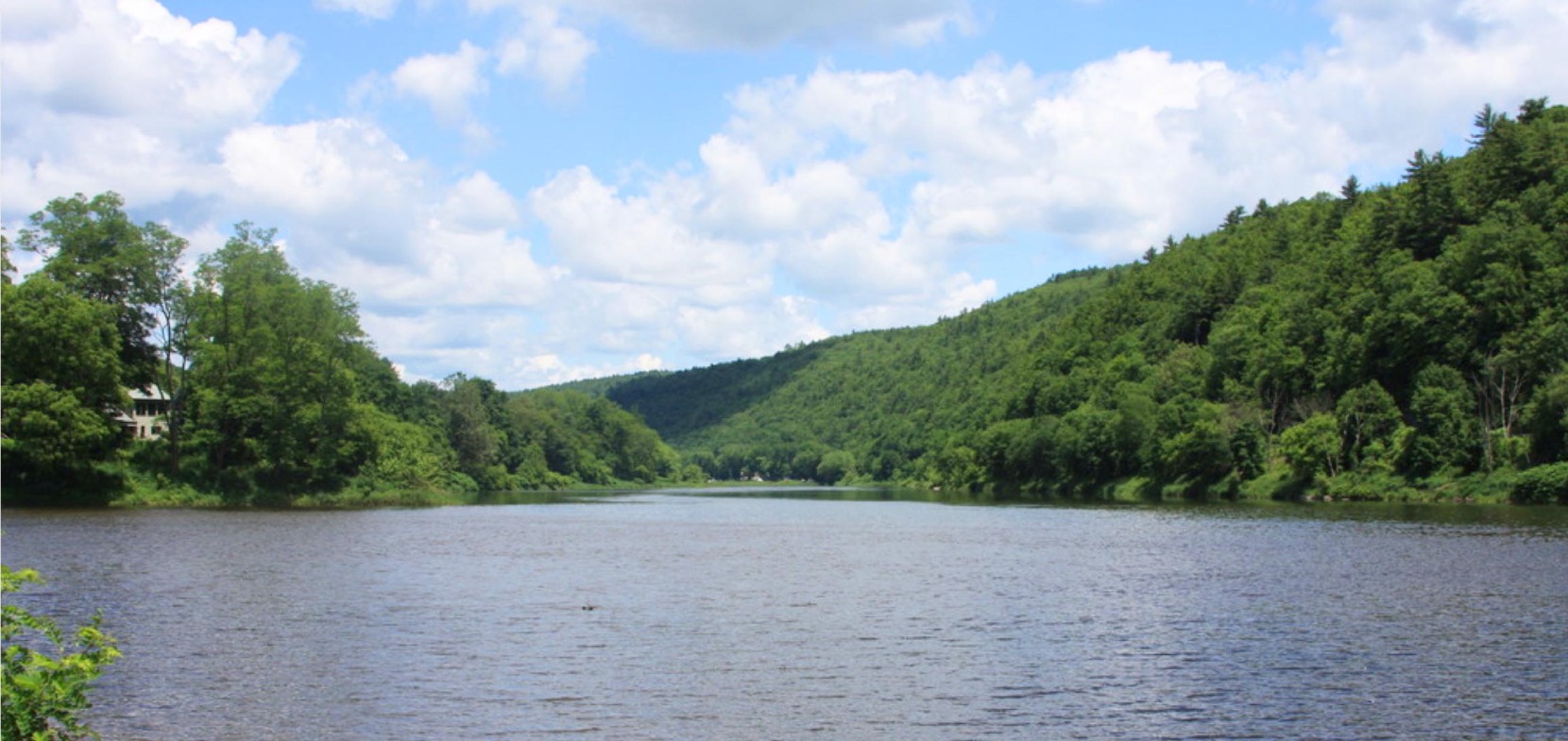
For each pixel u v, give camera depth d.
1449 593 43.38
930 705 26.00
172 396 111.25
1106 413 174.75
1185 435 147.88
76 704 18.38
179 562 54.19
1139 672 29.44
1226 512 107.00
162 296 110.81
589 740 23.14
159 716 24.72
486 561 58.31
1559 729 23.88
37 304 95.88
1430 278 130.88
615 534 81.56
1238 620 37.59
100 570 50.06
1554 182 144.75
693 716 25.06
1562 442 106.56
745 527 93.38
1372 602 41.16
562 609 40.44
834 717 24.92
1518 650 32.00
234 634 34.50
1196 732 23.80
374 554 60.75
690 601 42.72
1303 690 27.36
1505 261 126.44
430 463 157.25
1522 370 115.56
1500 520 83.75
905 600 42.97
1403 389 133.62
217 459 116.31
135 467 109.75
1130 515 105.12
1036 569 54.31
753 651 32.38
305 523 87.31
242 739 23.06
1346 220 198.75
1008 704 26.14
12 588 18.12
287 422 115.44
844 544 72.12
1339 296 157.50
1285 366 152.75
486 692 27.11
